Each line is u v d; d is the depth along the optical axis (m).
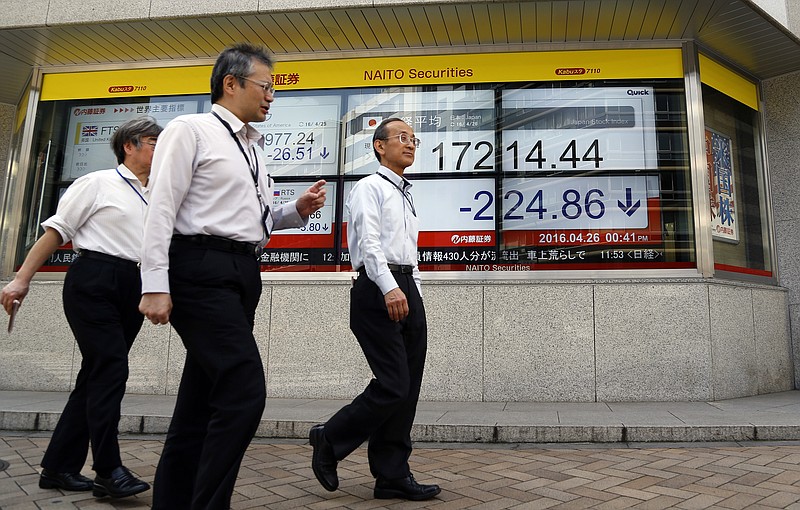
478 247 5.81
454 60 6.13
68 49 6.39
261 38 6.10
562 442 3.96
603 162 5.82
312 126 6.24
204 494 1.85
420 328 2.87
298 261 5.99
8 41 6.24
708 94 6.13
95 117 6.61
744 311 5.69
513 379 5.36
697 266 5.54
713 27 5.73
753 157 6.47
